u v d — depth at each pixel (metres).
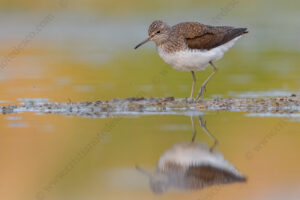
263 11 35.50
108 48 28.02
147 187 10.62
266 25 32.97
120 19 34.06
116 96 18.39
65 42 29.92
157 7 34.69
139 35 30.95
